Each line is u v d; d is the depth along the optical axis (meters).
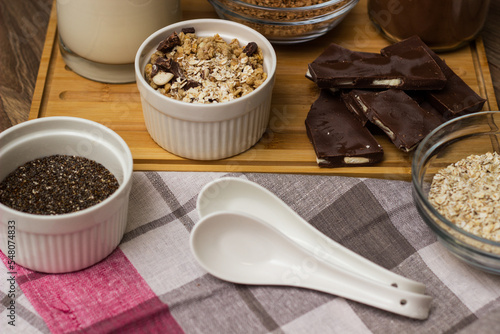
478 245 0.65
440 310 0.66
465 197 0.69
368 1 0.84
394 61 0.75
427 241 0.70
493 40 0.84
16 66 0.80
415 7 0.78
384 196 0.72
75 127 0.69
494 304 0.67
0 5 0.85
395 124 0.73
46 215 0.65
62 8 0.75
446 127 0.71
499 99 0.79
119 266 0.68
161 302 0.66
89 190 0.68
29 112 0.76
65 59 0.79
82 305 0.66
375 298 0.65
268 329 0.65
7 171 0.68
